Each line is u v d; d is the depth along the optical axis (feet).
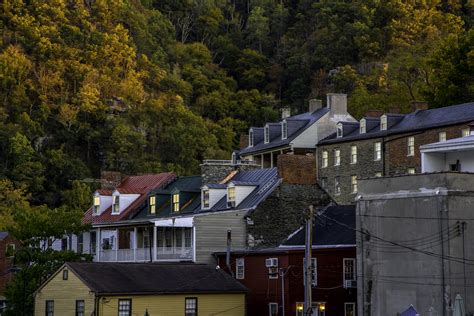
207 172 289.12
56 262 256.93
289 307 231.09
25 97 645.51
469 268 194.80
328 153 390.63
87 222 300.61
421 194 199.72
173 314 227.40
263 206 260.62
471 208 196.65
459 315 174.40
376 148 361.30
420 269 199.00
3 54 653.71
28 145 571.69
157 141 645.10
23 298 247.50
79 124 636.07
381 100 519.60
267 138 439.63
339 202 380.99
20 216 263.70
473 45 426.51
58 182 579.48
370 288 211.00
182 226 257.75
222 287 233.96
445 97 421.18
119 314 221.05
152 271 233.76
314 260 232.94
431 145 218.79
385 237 207.92
